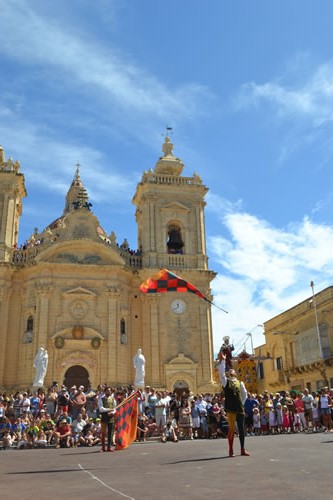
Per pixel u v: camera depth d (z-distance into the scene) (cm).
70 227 4391
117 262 4328
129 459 1325
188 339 4306
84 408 2672
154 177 4784
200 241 4681
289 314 5544
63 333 4028
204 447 1664
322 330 4728
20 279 4259
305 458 1132
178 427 2702
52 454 1675
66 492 773
